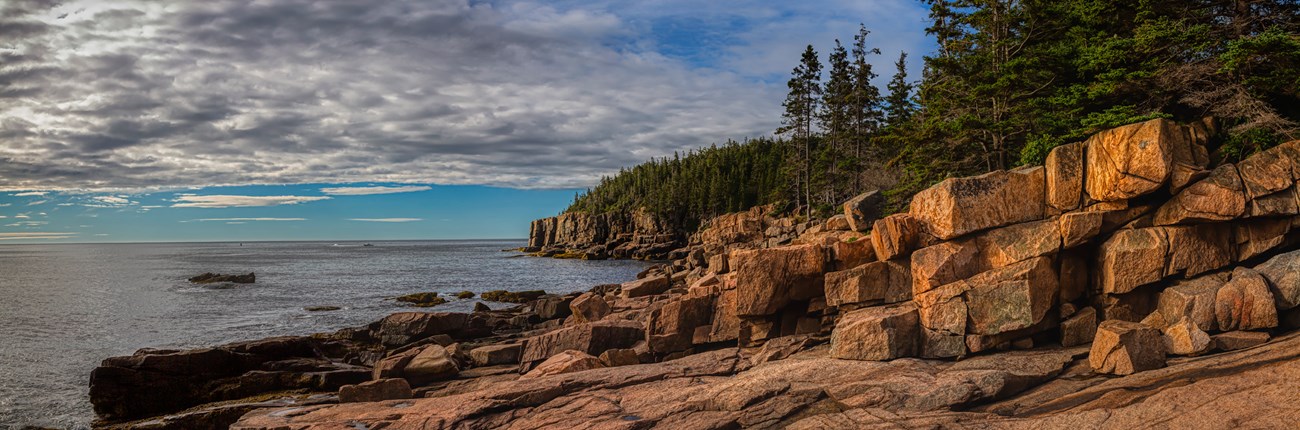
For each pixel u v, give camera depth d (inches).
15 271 4387.3
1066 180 787.4
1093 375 614.2
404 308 2028.8
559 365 833.5
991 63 1320.1
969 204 792.9
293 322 1727.4
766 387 623.5
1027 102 1174.3
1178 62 949.8
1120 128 753.0
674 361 834.2
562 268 4252.0
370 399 774.5
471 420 609.0
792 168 3243.1
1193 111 945.5
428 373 882.8
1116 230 774.5
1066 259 776.9
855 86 2876.5
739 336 952.3
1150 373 575.8
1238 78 873.5
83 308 2042.3
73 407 908.6
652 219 5664.4
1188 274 728.3
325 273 3880.4
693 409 601.0
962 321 747.4
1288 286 643.5
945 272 777.6
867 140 2783.0
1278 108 888.9
